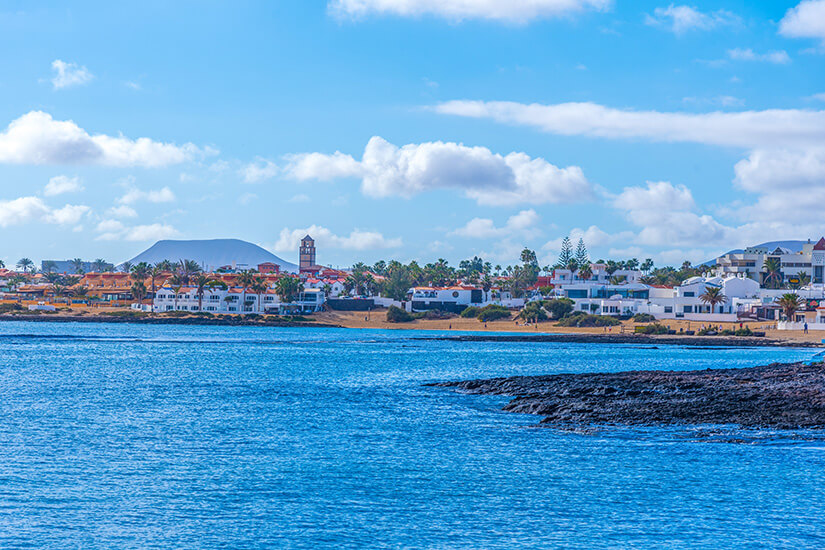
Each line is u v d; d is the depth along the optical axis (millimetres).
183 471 52656
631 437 62906
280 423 71875
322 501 46031
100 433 66000
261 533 40531
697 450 57969
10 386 99750
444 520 42750
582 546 38906
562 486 49031
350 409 80688
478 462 55250
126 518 42594
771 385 90125
